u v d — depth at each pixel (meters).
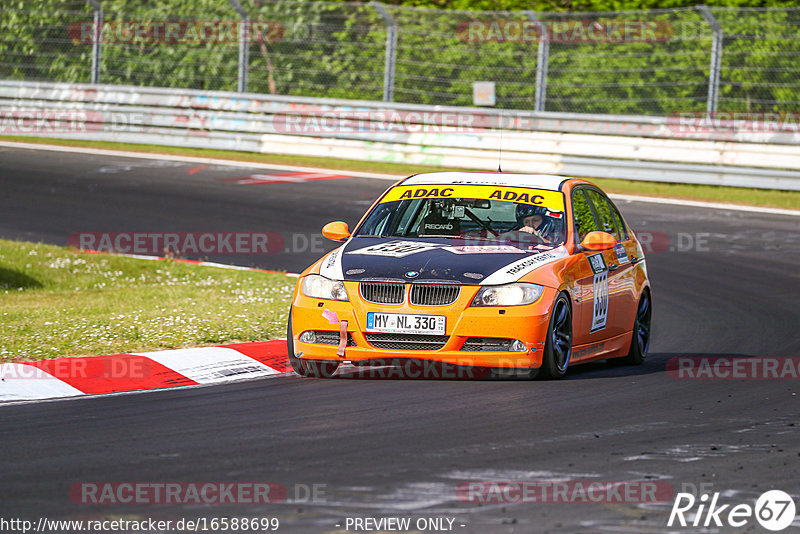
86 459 20.00
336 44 87.56
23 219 59.91
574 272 29.52
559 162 78.06
